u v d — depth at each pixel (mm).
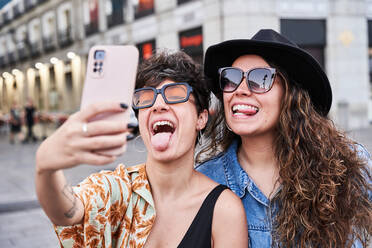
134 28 15023
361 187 1449
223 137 1625
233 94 1405
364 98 12578
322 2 11797
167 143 1105
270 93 1396
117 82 864
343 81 12281
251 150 1504
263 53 1398
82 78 18625
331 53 12086
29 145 13367
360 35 12344
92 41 17750
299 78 1443
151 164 1197
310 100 1477
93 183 1096
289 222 1345
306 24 11711
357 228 1424
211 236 1146
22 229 4129
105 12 16766
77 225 1048
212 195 1175
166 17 13312
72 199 943
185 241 1120
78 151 743
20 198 5320
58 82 20953
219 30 11258
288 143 1408
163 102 1127
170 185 1184
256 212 1412
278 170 1481
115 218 1133
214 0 11312
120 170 1200
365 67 12500
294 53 1357
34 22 23297
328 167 1395
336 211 1361
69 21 19797
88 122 791
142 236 1127
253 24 11000
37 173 808
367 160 1520
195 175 1244
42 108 23359
